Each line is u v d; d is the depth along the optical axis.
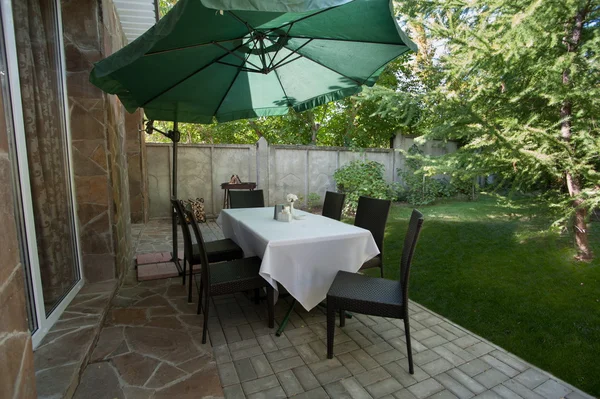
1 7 1.79
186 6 1.57
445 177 8.77
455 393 1.81
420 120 4.90
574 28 3.45
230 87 3.61
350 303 2.06
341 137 10.68
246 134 11.62
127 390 1.77
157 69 2.68
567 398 1.76
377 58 2.90
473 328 2.49
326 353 2.18
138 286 3.29
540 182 4.15
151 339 2.30
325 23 2.33
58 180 2.56
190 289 2.95
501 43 3.37
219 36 2.40
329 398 1.76
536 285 3.15
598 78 3.18
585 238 3.73
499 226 5.45
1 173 0.95
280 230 2.70
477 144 4.03
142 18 4.46
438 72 4.40
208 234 5.72
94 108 2.91
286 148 7.72
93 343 2.14
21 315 1.04
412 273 3.57
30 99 2.16
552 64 3.38
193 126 11.53
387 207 3.03
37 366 1.81
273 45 2.78
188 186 7.21
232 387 1.84
